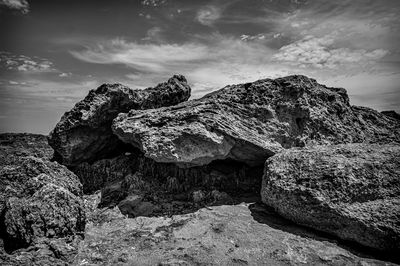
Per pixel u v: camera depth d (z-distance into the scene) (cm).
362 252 857
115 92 1471
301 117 1388
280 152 1241
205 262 800
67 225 931
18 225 873
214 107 1323
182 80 1828
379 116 1680
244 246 875
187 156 1238
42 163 1162
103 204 1238
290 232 959
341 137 1382
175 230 993
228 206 1173
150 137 1260
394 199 905
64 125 1459
